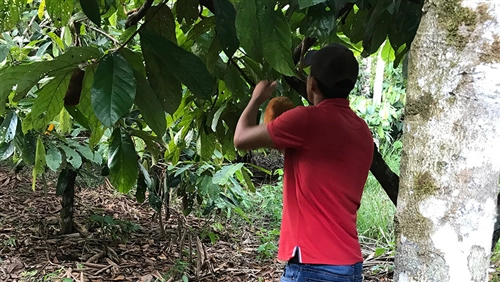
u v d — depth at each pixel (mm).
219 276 3758
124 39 1747
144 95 1348
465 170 1012
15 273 3400
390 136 8117
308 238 1641
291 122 1586
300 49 2135
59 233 4172
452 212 1026
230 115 2170
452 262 1036
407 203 1091
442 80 1024
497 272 3604
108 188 5734
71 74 1367
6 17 1654
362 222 4828
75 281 3350
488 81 986
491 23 978
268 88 1692
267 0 1091
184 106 2277
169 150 2775
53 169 2922
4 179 5508
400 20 1923
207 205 3803
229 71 1824
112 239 4211
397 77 8703
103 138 3588
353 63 1703
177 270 3639
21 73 1281
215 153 3473
